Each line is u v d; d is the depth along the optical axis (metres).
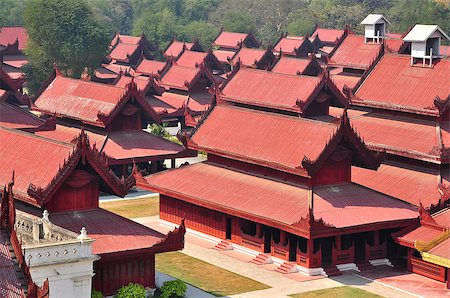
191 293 92.31
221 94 147.62
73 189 89.56
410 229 101.81
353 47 172.88
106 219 90.06
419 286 96.44
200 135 119.31
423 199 109.50
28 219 82.94
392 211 102.94
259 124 114.19
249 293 93.19
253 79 147.62
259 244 105.38
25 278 53.47
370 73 129.50
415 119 121.50
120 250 86.25
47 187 86.81
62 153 90.12
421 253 97.06
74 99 149.00
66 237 79.56
